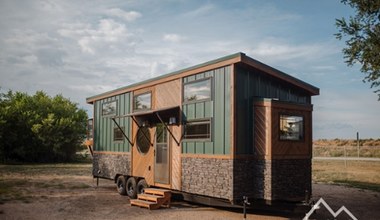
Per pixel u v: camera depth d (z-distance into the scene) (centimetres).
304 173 977
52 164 3077
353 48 1114
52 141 3253
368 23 1115
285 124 948
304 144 988
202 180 981
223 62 938
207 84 994
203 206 1088
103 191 1425
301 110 988
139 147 1277
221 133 934
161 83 1180
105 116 1527
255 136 941
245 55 909
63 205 1096
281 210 970
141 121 1255
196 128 1019
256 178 928
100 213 976
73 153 3522
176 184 1074
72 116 3422
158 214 959
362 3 1098
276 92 1045
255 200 928
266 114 922
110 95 1484
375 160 2992
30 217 922
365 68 1118
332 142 5316
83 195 1310
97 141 1583
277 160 914
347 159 3117
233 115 903
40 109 3378
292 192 941
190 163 1027
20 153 3166
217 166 937
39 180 1780
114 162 1426
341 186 1623
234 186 891
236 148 905
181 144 1066
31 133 3197
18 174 2088
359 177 1947
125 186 1324
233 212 990
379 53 1066
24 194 1306
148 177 1205
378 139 5131
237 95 922
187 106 1055
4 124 3055
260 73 996
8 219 897
